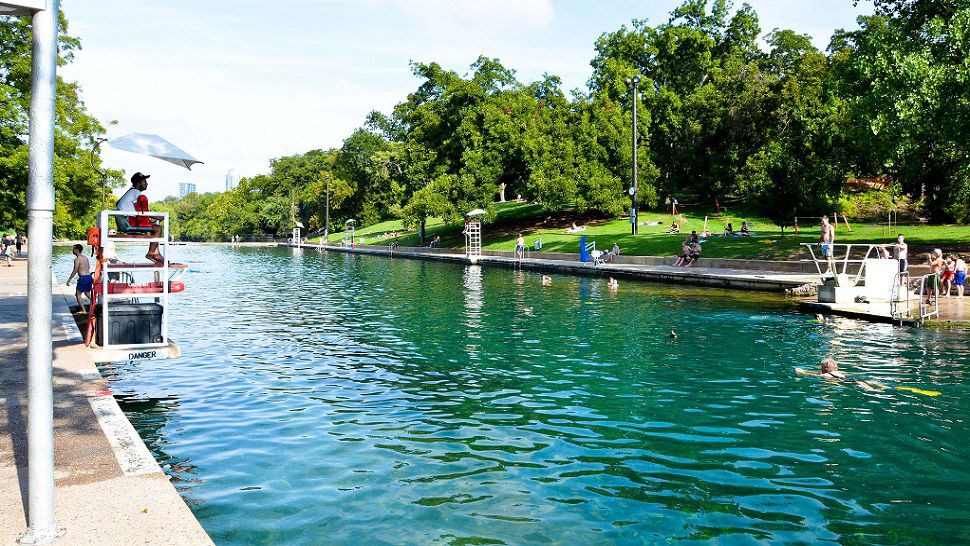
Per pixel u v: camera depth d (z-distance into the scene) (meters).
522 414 9.26
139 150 11.08
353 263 54.50
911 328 16.23
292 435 8.33
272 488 6.59
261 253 80.31
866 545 5.38
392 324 18.16
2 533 4.39
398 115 75.75
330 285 31.86
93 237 11.41
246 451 7.72
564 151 56.75
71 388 8.50
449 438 8.19
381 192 105.69
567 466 7.20
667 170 66.06
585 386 10.84
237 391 10.61
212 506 6.15
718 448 7.78
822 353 13.36
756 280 25.98
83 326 14.78
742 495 6.40
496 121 59.47
